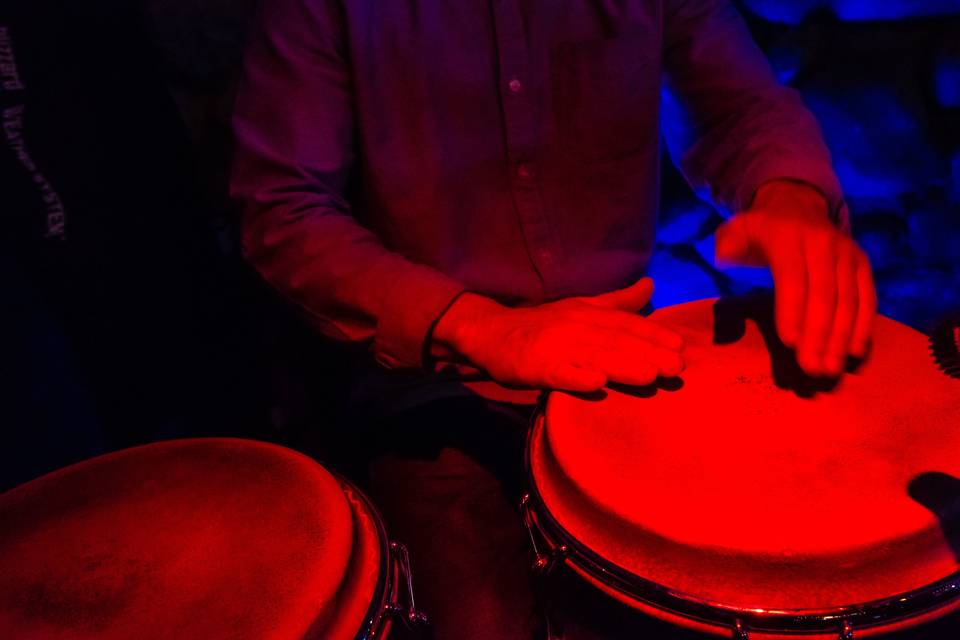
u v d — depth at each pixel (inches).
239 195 41.1
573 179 46.1
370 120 42.8
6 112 50.6
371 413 45.2
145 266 59.2
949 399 27.4
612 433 27.6
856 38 62.9
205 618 22.4
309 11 41.1
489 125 43.7
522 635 34.4
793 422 27.3
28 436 52.7
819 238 32.5
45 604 24.1
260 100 41.9
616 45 43.6
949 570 21.4
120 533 27.2
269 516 26.8
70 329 55.2
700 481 24.6
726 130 46.2
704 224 71.8
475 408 43.7
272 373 66.1
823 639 20.8
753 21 65.9
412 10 41.4
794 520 22.2
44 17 52.0
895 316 69.9
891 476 23.8
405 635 24.6
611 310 32.8
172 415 62.5
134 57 58.5
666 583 22.1
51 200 53.0
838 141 65.0
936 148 63.7
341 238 37.1
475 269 46.3
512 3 41.5
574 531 24.6
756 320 35.4
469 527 38.5
